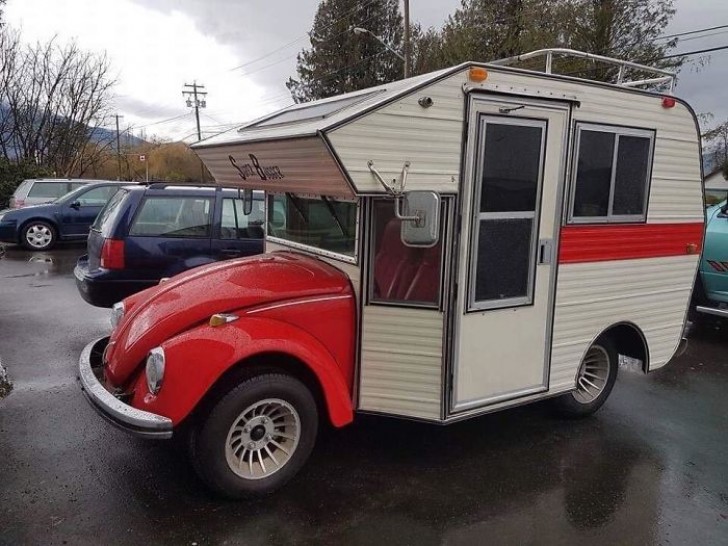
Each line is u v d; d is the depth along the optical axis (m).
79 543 3.02
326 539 3.12
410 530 3.24
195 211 6.36
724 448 4.42
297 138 3.31
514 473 3.91
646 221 4.54
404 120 3.31
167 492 3.50
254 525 3.22
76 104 25.88
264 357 3.44
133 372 3.44
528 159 3.79
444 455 4.11
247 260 4.30
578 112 3.96
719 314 7.29
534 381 4.14
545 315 4.09
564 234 4.06
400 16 31.23
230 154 4.45
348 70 31.45
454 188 3.51
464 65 3.44
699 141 4.79
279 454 3.54
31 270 10.47
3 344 6.23
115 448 3.99
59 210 12.73
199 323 3.40
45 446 4.00
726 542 3.26
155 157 40.78
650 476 3.95
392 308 3.64
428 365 3.66
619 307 4.54
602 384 4.81
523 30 16.83
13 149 24.56
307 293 3.57
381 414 3.77
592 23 16.36
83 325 7.00
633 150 4.34
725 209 7.48
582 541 3.22
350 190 3.29
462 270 3.60
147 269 6.16
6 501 3.35
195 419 3.29
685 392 5.62
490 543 3.16
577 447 4.33
